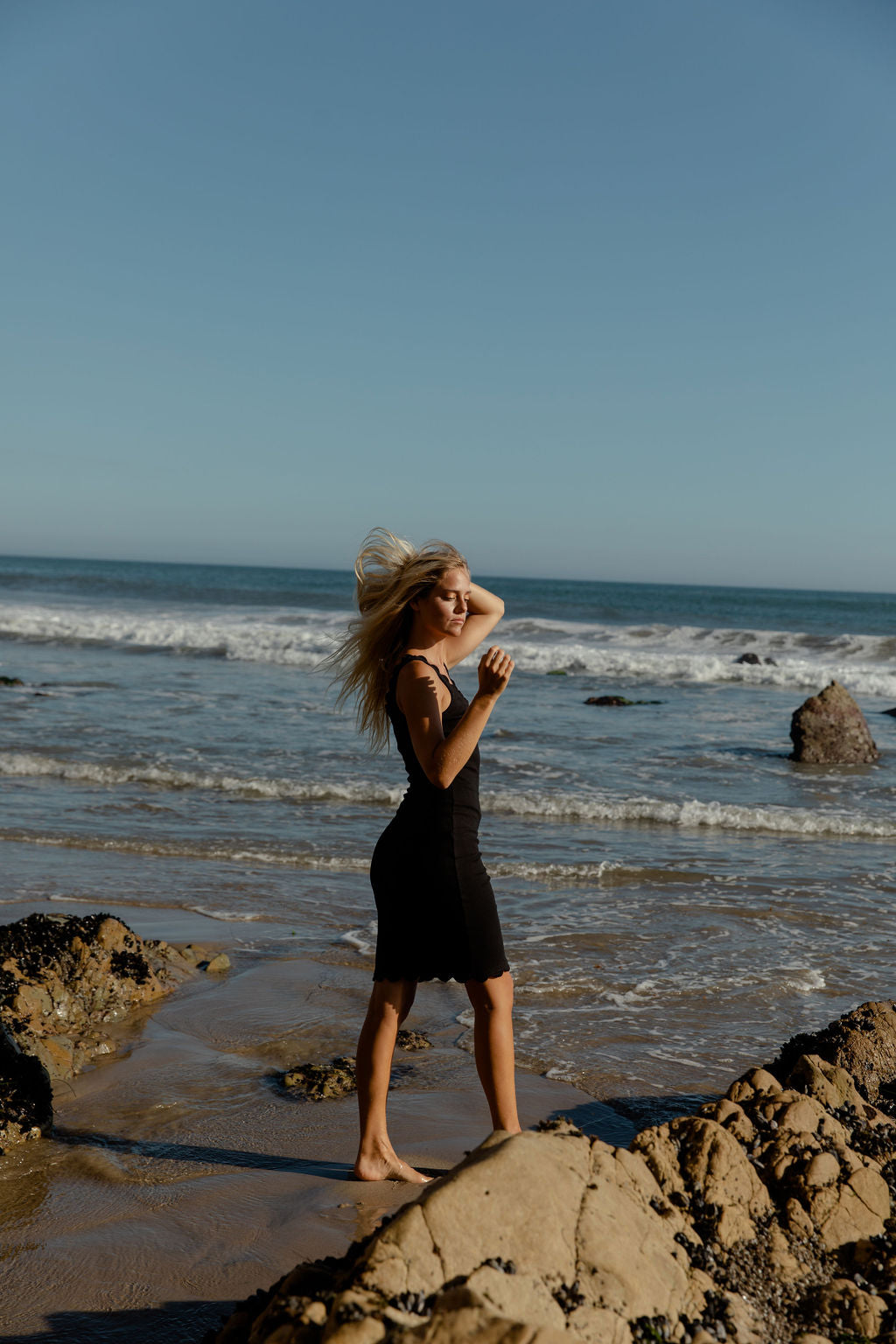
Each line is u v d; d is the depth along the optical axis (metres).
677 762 13.78
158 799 10.59
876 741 16.25
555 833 9.65
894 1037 3.99
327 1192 3.31
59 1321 2.62
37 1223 3.16
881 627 45.50
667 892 7.61
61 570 105.12
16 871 7.77
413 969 3.28
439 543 3.38
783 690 22.88
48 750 12.98
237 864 8.19
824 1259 2.59
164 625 30.48
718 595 90.56
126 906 6.98
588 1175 2.25
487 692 2.98
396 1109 4.08
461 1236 1.97
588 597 74.88
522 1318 1.83
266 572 118.38
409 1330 1.71
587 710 18.73
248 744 13.83
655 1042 4.84
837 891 7.72
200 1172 3.51
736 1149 2.75
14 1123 3.80
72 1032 4.85
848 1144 3.08
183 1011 5.22
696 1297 2.20
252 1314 2.17
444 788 3.12
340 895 7.40
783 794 11.95
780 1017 5.19
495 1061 3.25
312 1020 5.10
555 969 5.89
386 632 3.37
